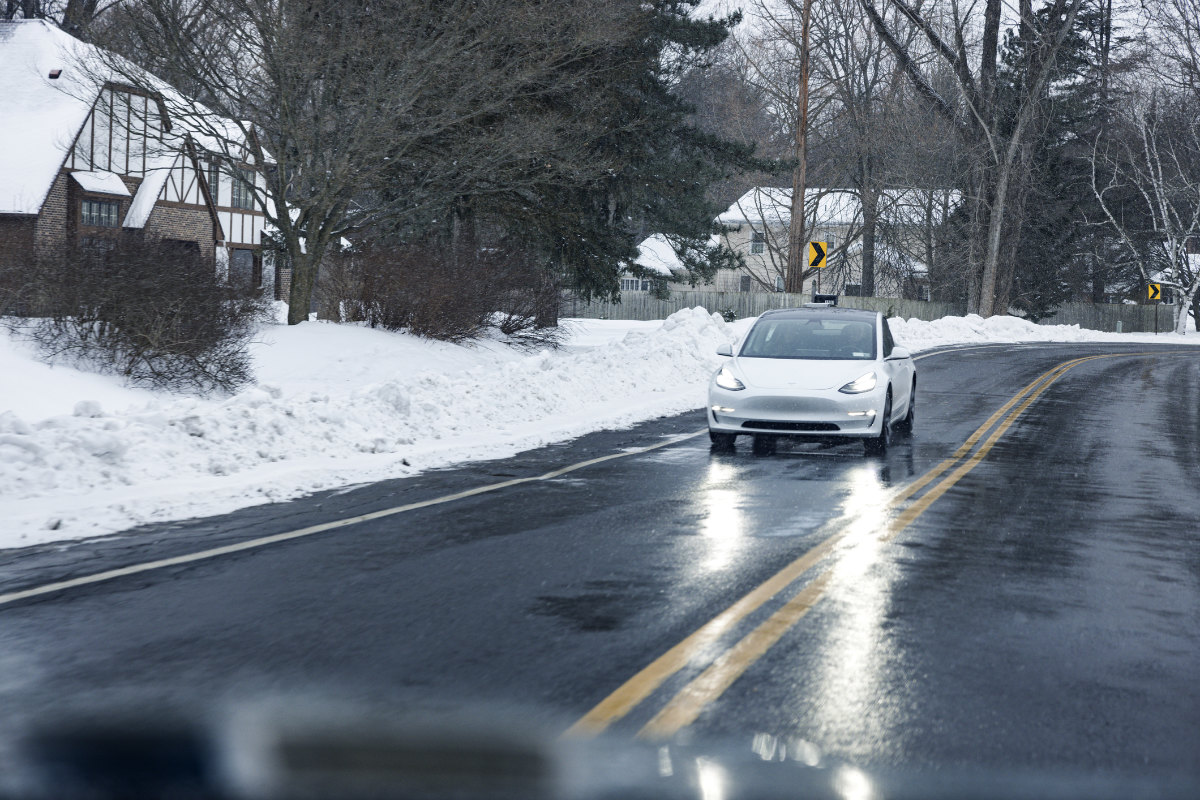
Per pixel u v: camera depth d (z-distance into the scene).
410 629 5.89
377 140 21.66
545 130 23.22
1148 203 63.22
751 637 5.82
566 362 20.30
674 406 17.94
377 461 11.91
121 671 5.18
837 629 6.00
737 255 54.97
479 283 26.30
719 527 8.80
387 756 4.20
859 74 60.75
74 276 16.20
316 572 7.15
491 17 21.39
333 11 20.78
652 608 6.37
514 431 14.59
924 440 14.76
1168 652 5.70
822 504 9.92
